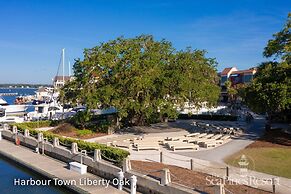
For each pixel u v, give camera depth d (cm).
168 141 2852
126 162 1794
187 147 2588
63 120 3988
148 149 2566
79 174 1984
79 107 5303
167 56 3562
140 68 3244
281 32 3088
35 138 2781
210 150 2602
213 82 4181
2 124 3909
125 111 3288
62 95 3556
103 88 3206
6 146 2873
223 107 6325
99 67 3316
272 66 3198
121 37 3459
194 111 5059
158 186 1584
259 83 3062
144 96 3334
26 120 4572
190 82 3416
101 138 3097
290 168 2042
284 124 4406
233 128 3741
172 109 3434
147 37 3584
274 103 2847
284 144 2848
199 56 3766
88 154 2172
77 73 3428
